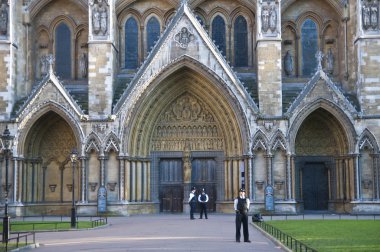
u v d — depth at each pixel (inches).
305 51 2170.3
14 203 2000.5
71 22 2180.1
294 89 2129.7
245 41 2177.7
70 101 2023.9
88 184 2017.7
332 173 2124.8
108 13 2036.2
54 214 2123.5
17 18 2111.2
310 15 2171.5
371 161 2011.6
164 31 2038.6
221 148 2149.4
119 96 2087.8
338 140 2097.7
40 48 2181.3
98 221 1701.5
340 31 2144.4
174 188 2171.5
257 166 2007.9
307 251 868.0
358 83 2033.7
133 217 1940.2
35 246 1051.9
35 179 2121.1
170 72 2031.3
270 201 1973.4
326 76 2017.7
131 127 2036.2
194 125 2161.7
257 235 1273.4
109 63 2027.6
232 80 2017.7
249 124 2005.4
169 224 1596.9
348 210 2037.4
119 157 2007.9
